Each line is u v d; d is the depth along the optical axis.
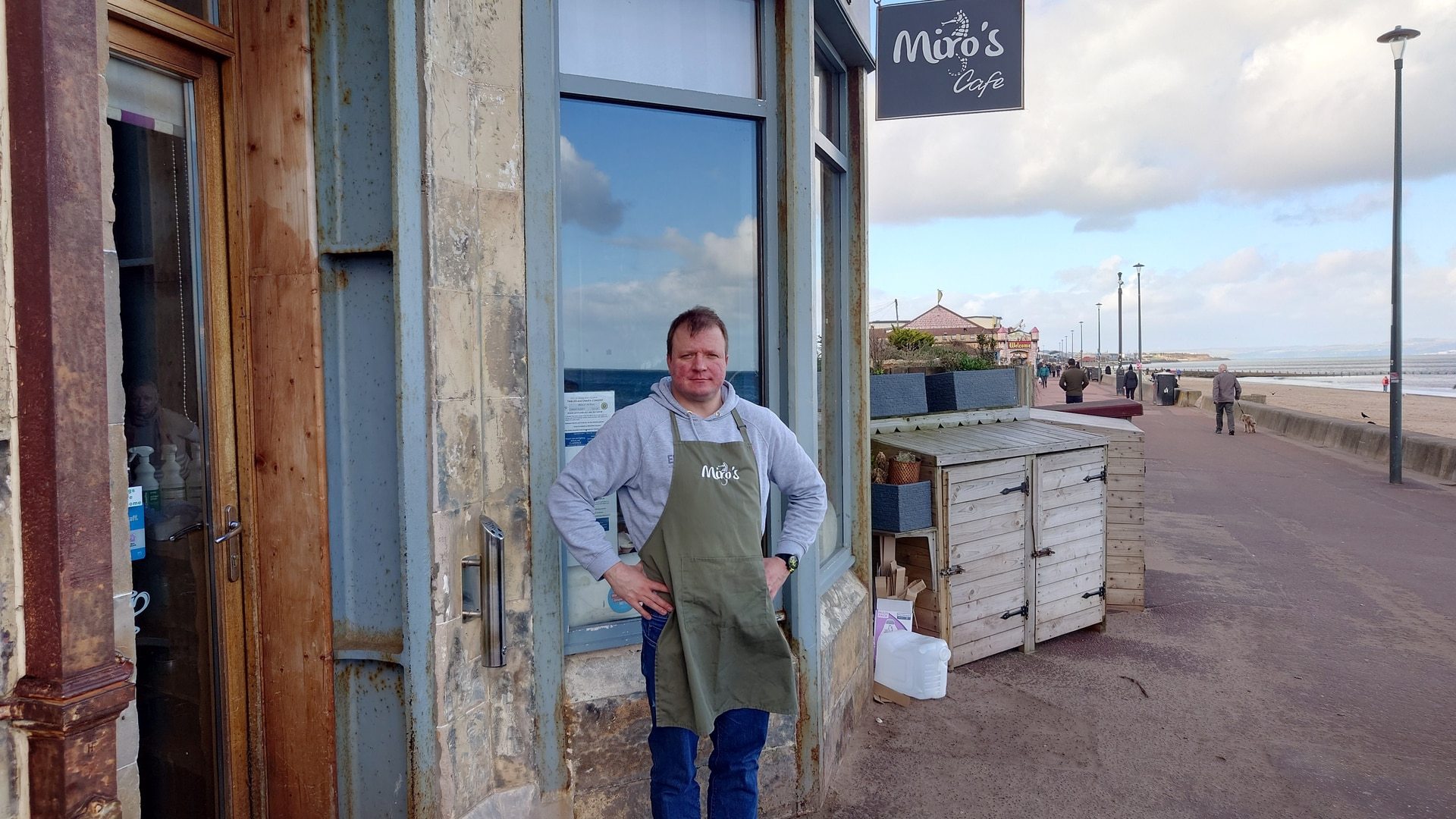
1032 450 5.02
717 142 3.22
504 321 2.59
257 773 2.46
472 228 2.46
